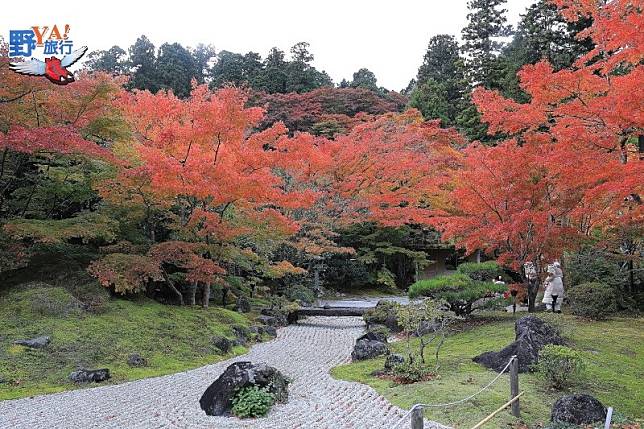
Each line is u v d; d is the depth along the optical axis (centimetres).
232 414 723
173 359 1134
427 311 934
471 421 639
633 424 610
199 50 5391
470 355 999
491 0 3416
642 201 930
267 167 1545
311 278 2516
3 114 1152
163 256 1373
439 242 2788
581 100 854
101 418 725
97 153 1180
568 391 736
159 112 1491
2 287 1303
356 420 680
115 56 4359
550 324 952
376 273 2888
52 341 1064
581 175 793
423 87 3709
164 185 1257
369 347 1151
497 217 1297
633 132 822
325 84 5050
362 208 2295
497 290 1390
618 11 875
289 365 1123
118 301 1361
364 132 2328
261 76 4397
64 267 1410
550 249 1289
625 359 891
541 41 2686
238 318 1555
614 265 1442
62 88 1180
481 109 1022
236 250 1603
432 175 1947
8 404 800
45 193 1489
